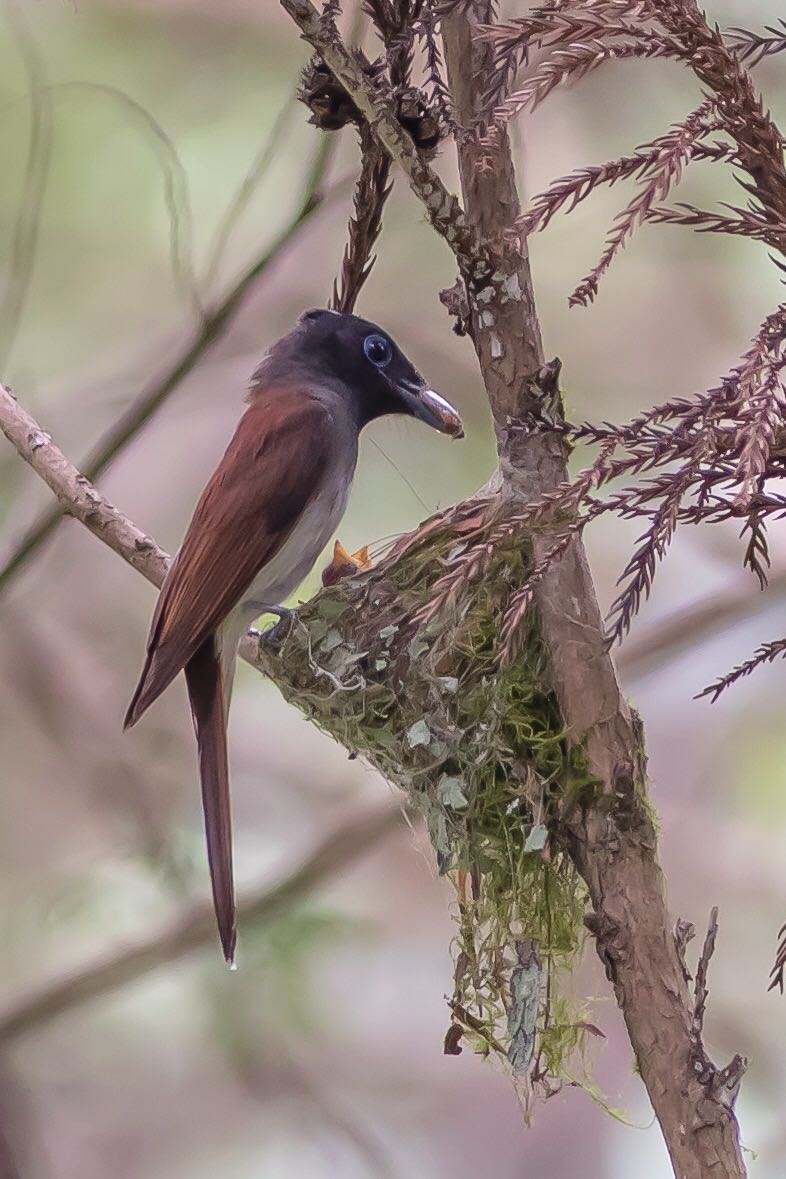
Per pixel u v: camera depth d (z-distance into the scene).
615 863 4.91
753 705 11.70
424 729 5.97
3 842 11.15
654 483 4.04
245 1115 11.56
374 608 6.54
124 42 11.42
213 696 7.30
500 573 5.99
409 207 11.31
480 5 4.89
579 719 5.00
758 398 3.75
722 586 10.91
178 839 10.23
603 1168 11.81
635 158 4.00
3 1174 9.90
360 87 4.65
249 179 8.42
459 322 5.15
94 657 11.84
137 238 11.62
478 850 5.75
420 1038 11.97
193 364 8.23
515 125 7.34
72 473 7.02
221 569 7.26
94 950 10.74
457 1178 11.73
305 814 11.76
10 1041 9.55
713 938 4.71
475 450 11.05
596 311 11.59
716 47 4.03
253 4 11.48
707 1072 4.66
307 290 11.49
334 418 7.79
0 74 11.08
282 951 9.55
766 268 11.55
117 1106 11.64
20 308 8.93
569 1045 5.72
